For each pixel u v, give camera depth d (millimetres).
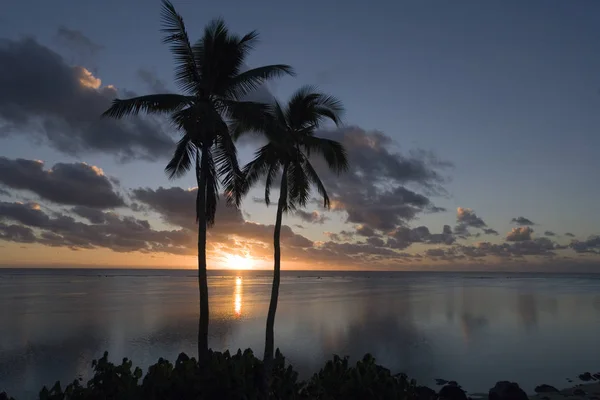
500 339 37531
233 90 16234
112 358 29344
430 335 39250
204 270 15906
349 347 33562
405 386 16469
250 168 18641
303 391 15336
